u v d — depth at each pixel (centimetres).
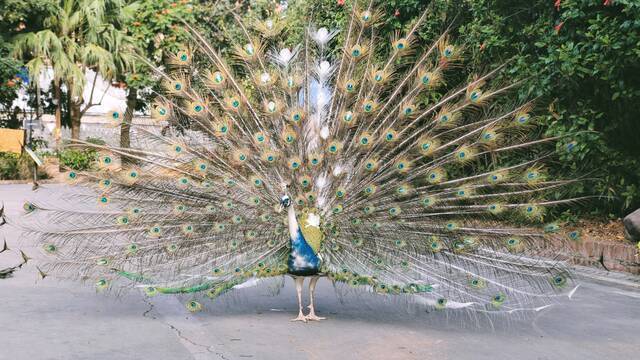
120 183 627
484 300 614
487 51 1178
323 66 688
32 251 954
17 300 690
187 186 621
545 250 612
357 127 643
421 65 688
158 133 647
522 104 676
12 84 2494
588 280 891
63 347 544
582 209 1159
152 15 2014
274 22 699
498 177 627
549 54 1056
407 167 618
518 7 1155
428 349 568
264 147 619
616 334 630
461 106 645
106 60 2661
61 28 2723
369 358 539
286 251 617
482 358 545
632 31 941
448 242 611
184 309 691
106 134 646
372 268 609
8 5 2534
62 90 3019
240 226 610
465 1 1234
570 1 1012
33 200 1553
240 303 726
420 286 611
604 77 990
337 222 611
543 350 572
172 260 615
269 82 647
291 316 673
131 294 742
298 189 614
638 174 1057
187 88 647
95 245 621
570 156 998
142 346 556
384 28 1328
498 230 609
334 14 1416
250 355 542
